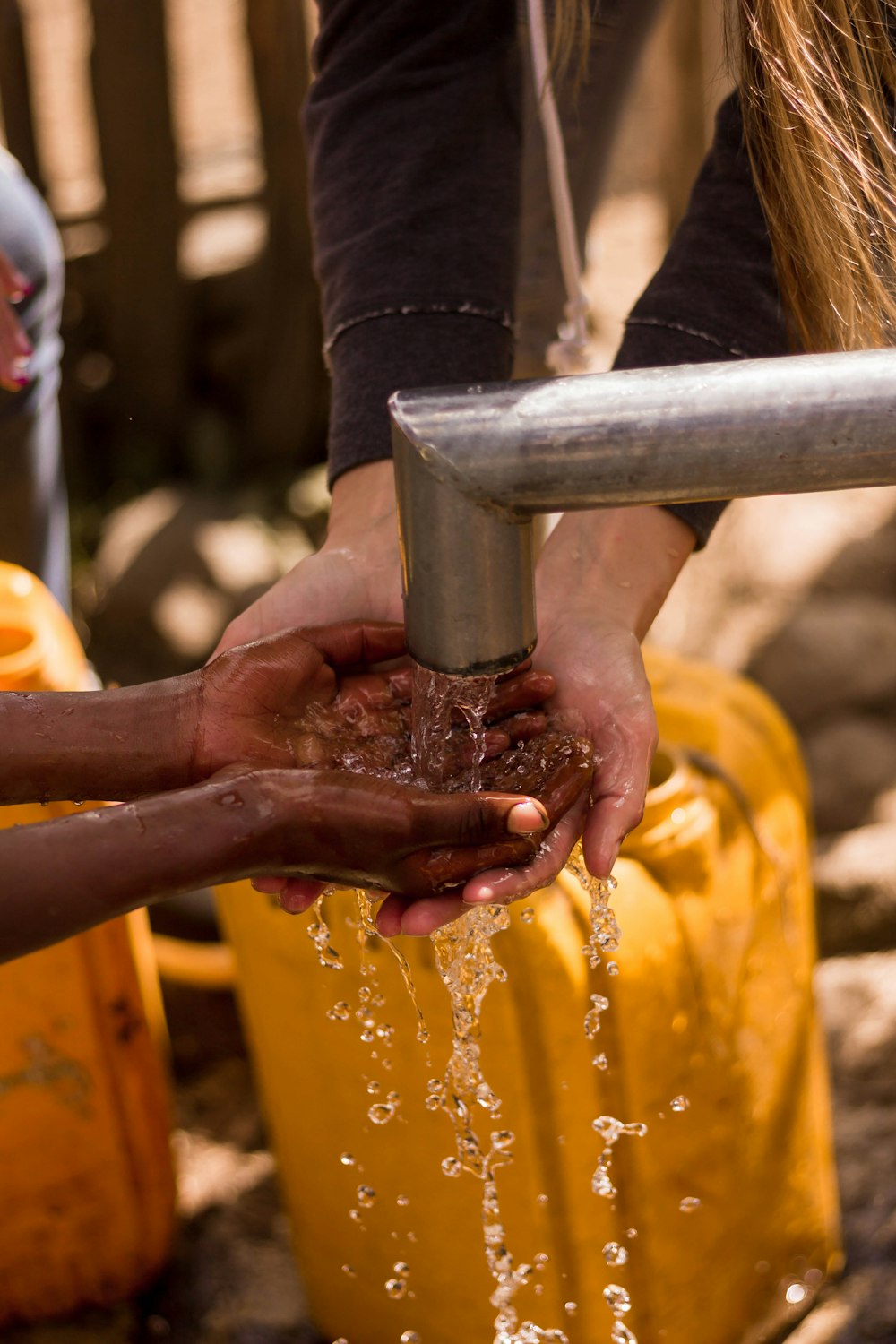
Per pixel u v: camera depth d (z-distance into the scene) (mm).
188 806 809
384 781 849
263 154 2623
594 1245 1289
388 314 1174
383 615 1129
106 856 778
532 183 1486
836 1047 1796
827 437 711
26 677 1330
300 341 2756
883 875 1930
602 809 960
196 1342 1530
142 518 2713
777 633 2352
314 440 2885
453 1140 1247
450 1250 1312
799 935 1396
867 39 915
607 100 1504
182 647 2537
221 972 1843
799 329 1043
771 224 999
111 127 2594
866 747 2174
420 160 1202
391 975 1197
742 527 2533
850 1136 1697
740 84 970
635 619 1101
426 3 1213
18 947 762
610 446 730
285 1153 1408
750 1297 1434
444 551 776
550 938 1176
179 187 2674
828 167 923
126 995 1438
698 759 1357
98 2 2516
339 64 1260
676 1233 1319
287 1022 1295
